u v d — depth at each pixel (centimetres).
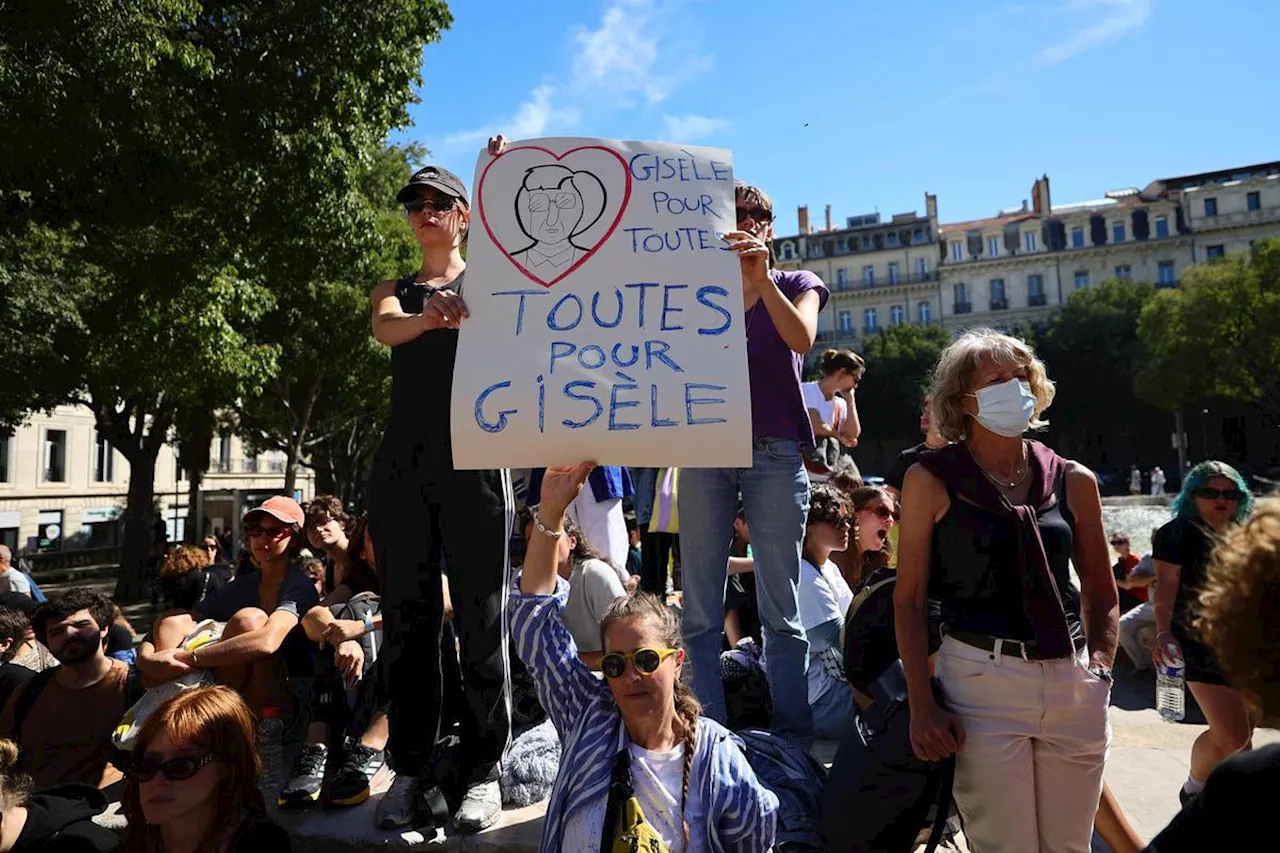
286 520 401
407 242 2073
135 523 1869
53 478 3459
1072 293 5025
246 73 1022
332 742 340
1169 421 4853
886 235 7156
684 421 232
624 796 200
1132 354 4656
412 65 1116
